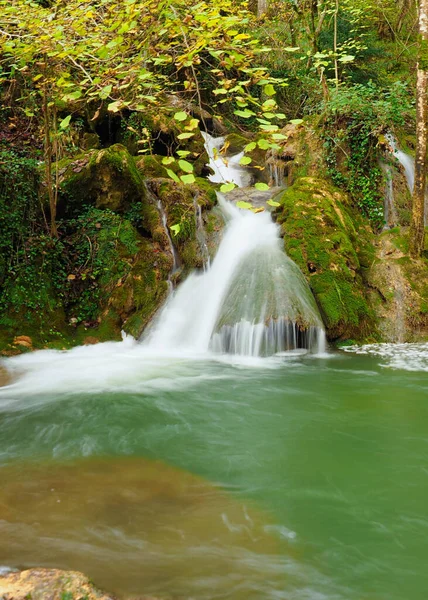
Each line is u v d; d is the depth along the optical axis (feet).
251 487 10.27
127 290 26.12
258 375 19.80
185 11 14.01
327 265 26.86
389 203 35.99
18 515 8.74
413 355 23.34
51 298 25.52
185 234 28.04
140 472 10.89
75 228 27.99
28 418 14.67
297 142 38.47
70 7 15.88
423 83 27.66
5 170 25.44
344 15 49.29
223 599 6.64
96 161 27.73
